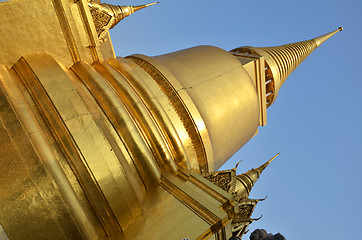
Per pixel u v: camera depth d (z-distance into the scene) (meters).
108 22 10.12
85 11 9.30
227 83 11.24
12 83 6.95
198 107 9.87
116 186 6.93
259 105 12.79
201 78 10.73
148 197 7.90
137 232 7.14
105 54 10.48
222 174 9.23
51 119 6.86
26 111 6.61
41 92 7.09
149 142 8.35
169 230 7.18
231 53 13.54
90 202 6.71
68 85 7.37
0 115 6.09
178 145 8.88
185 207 7.65
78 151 6.68
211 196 8.22
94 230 6.68
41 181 5.88
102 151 6.93
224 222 7.41
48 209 5.85
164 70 10.03
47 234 5.83
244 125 11.88
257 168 11.34
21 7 8.27
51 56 8.14
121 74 9.43
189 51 12.03
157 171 8.05
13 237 5.61
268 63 13.73
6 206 5.65
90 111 7.29
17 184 5.77
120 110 7.93
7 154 5.87
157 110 8.88
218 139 10.48
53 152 6.48
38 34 8.55
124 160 7.45
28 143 6.03
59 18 8.88
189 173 8.70
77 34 9.21
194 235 6.94
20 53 8.20
